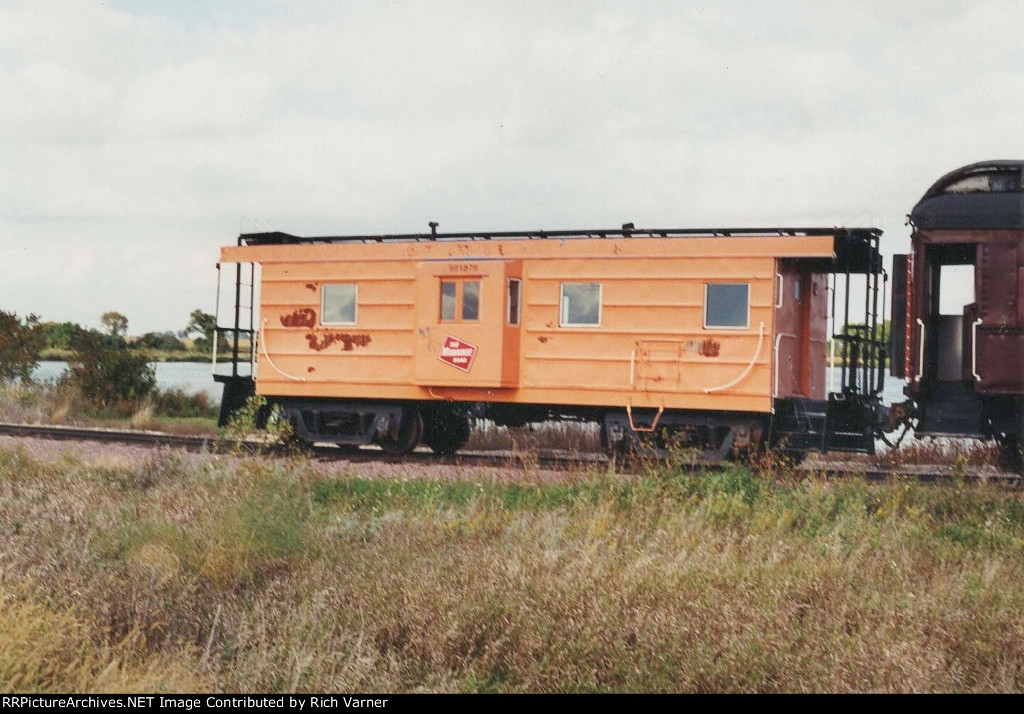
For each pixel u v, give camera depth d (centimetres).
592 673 681
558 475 1331
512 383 1603
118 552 916
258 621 763
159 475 1257
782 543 941
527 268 1608
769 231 1510
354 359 1706
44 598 734
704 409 1512
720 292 1502
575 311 1580
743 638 717
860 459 1700
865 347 1537
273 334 1770
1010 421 1386
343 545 954
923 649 725
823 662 704
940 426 1419
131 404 2480
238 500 1042
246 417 1436
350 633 744
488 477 1301
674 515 1023
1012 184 1368
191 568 890
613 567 845
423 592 802
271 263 1773
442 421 1752
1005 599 825
